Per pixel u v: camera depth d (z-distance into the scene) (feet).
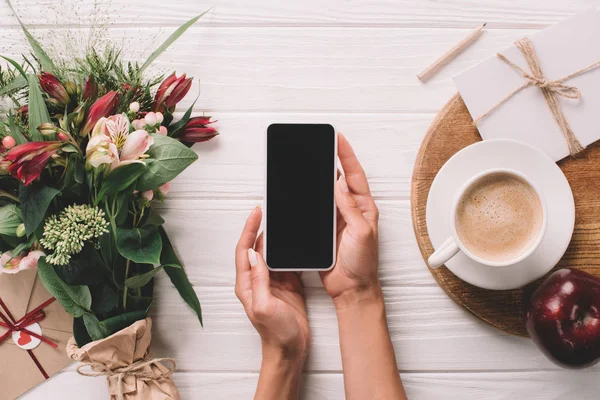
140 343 2.56
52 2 2.82
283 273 2.79
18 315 2.77
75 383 2.83
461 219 2.42
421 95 2.80
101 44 2.82
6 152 2.04
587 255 2.59
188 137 2.60
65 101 2.29
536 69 2.56
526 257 2.35
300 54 2.81
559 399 2.77
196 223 2.81
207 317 2.83
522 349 2.77
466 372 2.79
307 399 2.81
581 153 2.59
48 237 2.18
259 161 2.81
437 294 2.79
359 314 2.69
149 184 2.31
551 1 2.78
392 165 2.80
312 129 2.58
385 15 2.80
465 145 2.63
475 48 2.79
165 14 2.83
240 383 2.83
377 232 2.74
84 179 2.25
